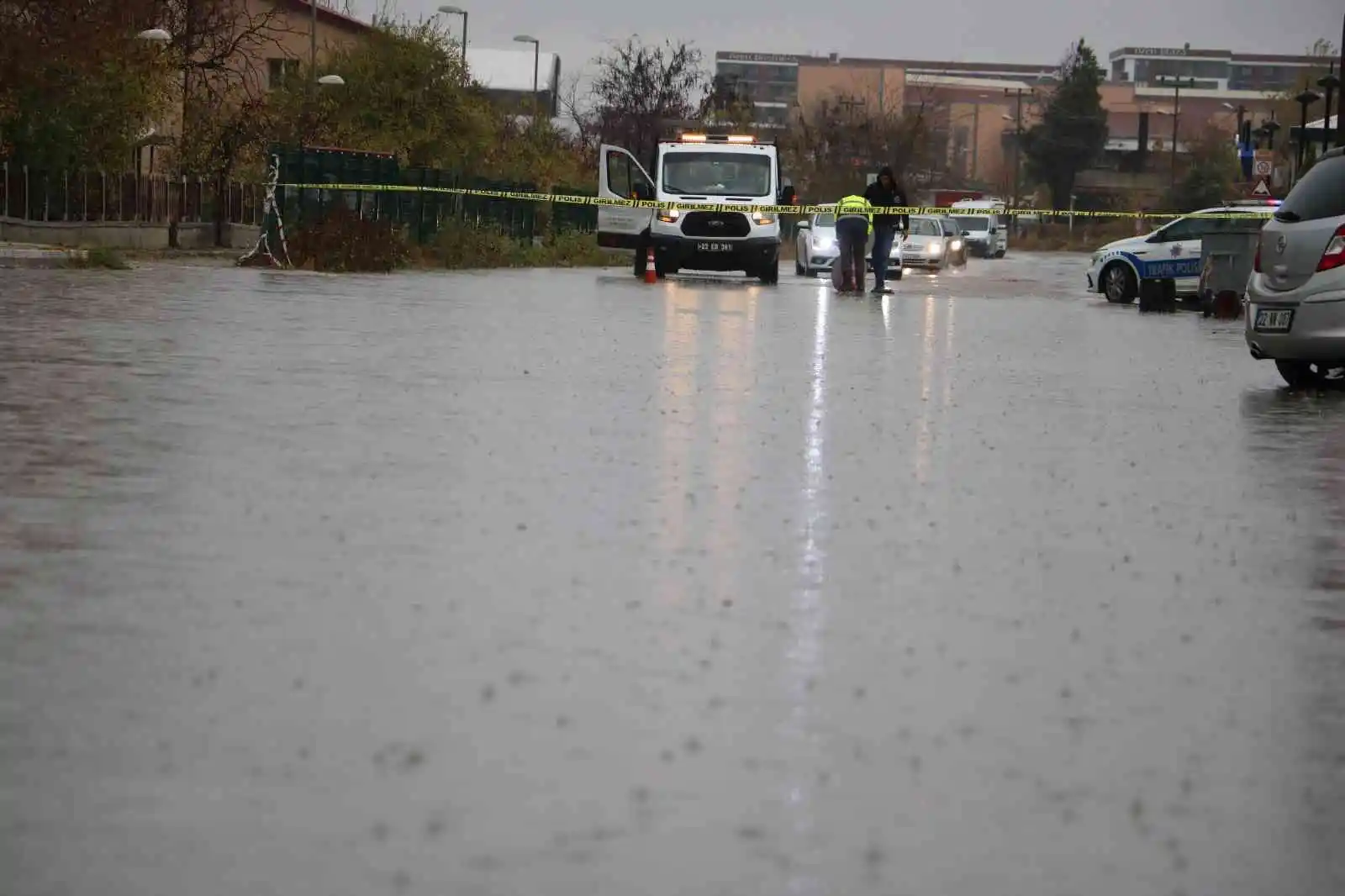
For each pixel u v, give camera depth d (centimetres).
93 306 2612
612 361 1998
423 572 875
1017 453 1364
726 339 2412
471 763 582
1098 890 488
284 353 1966
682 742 612
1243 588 905
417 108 7700
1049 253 13325
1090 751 616
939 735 630
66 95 4875
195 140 5844
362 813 533
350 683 675
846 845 516
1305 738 641
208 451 1243
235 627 757
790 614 811
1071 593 877
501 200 6450
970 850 515
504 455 1262
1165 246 3900
